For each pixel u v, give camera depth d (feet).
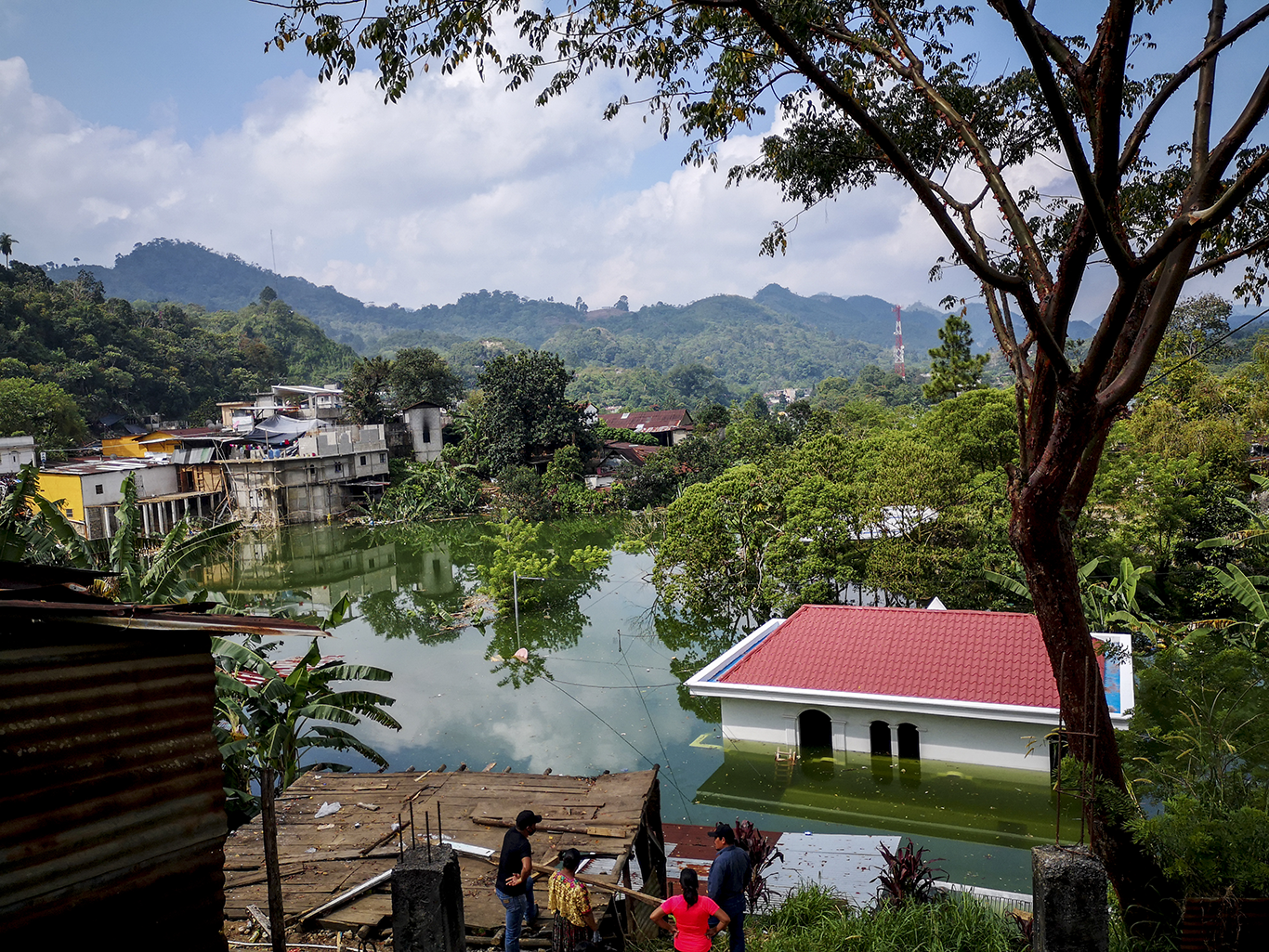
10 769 13.73
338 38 24.89
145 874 15.35
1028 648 61.72
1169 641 76.69
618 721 74.49
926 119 32.35
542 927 27.94
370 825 35.55
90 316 309.01
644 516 183.01
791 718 63.46
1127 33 19.99
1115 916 28.71
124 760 15.14
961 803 55.77
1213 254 29.50
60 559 48.88
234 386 353.51
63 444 219.00
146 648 15.53
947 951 27.66
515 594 110.73
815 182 33.81
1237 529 90.94
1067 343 29.60
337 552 170.91
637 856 34.83
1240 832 23.30
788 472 101.86
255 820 37.04
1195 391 127.75
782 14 22.98
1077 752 27.68
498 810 35.91
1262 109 23.49
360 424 236.43
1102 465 92.73
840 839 46.85
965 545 87.20
